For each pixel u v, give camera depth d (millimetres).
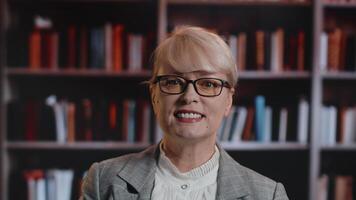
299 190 3225
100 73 2977
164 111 1083
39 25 3219
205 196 1113
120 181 1133
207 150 1133
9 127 3018
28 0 3121
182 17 3252
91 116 3018
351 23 3277
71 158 3322
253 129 3031
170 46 1077
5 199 3000
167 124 1084
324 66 2990
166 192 1118
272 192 1134
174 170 1128
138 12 3254
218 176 1137
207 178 1135
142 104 3014
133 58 3002
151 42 3002
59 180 3043
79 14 3254
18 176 3113
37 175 3066
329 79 3121
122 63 3008
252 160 3318
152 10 3240
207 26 3262
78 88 3289
